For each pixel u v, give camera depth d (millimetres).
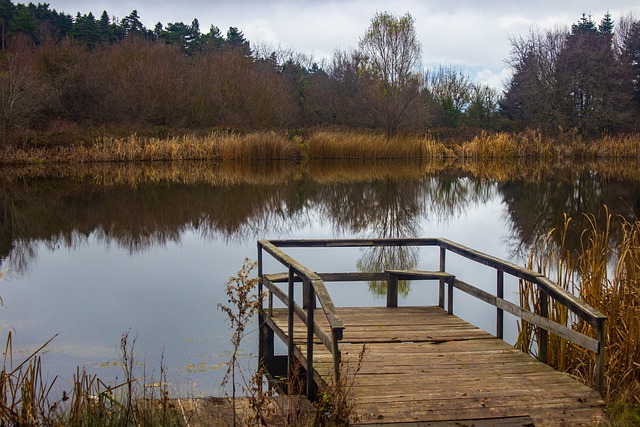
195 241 11742
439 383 4211
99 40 58688
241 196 17609
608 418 3828
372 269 9602
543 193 18312
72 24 65688
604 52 36969
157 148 27047
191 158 27625
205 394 4785
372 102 34156
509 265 5004
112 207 15406
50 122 27906
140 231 12641
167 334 6441
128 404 3854
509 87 44656
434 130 37062
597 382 4059
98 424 3789
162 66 32875
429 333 5398
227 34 72938
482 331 5477
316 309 6223
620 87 38531
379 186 20344
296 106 38500
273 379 5371
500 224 13742
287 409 4102
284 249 11258
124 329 6598
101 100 30125
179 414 4012
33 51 35344
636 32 43750
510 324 6727
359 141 30609
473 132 37281
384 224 13914
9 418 3666
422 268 9656
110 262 9922
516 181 21625
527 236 12055
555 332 4441
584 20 57938
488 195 18266
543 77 37156
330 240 6523
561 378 4309
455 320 5859
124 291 8141
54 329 6609
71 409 3863
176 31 64562
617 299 5090
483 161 30969
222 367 5512
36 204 15656
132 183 20047
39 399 3908
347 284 8742
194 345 6105
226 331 6547
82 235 12180
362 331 5453
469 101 43438
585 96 36844
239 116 33875
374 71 33812
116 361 5617
